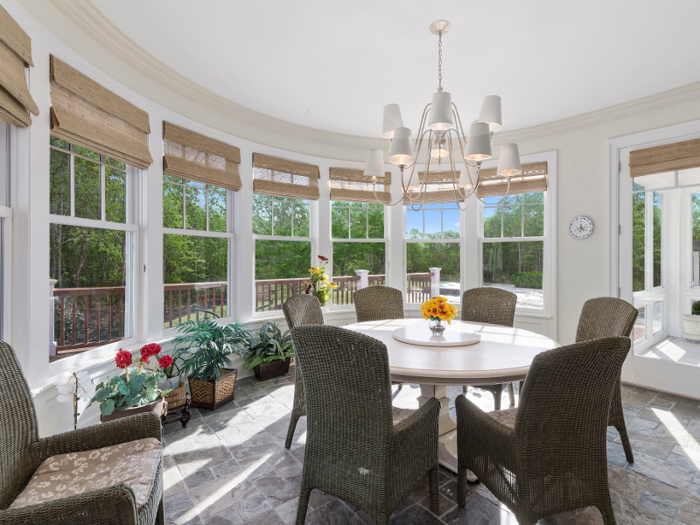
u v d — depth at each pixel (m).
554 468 1.32
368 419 1.33
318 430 1.45
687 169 3.01
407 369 1.64
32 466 1.26
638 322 3.29
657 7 2.00
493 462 1.45
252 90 3.04
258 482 1.88
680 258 3.05
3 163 1.79
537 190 3.83
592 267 3.52
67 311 2.14
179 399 2.48
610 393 1.34
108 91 2.33
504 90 2.98
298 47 2.42
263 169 3.71
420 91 3.03
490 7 2.00
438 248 4.42
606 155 3.43
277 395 3.07
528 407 1.26
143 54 2.49
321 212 4.17
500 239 4.12
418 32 2.23
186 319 3.10
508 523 1.59
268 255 3.84
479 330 2.44
